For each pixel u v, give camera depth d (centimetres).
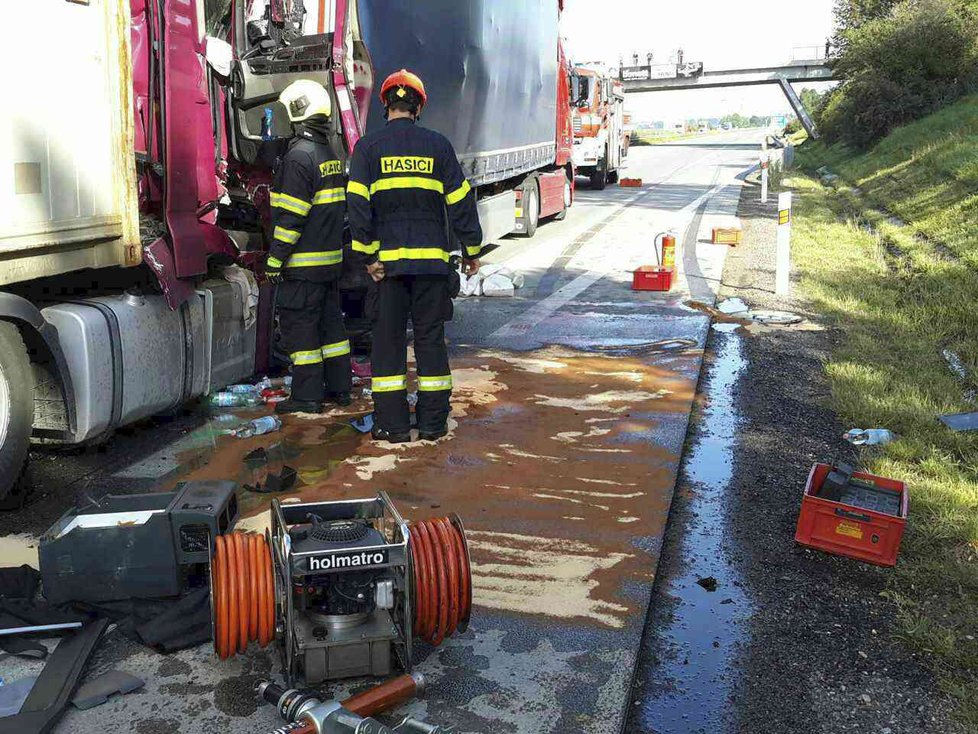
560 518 438
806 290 1052
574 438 553
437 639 314
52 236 416
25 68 395
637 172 3234
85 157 435
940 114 2855
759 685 315
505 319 908
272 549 305
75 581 331
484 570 384
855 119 3178
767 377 708
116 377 469
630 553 402
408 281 532
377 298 527
